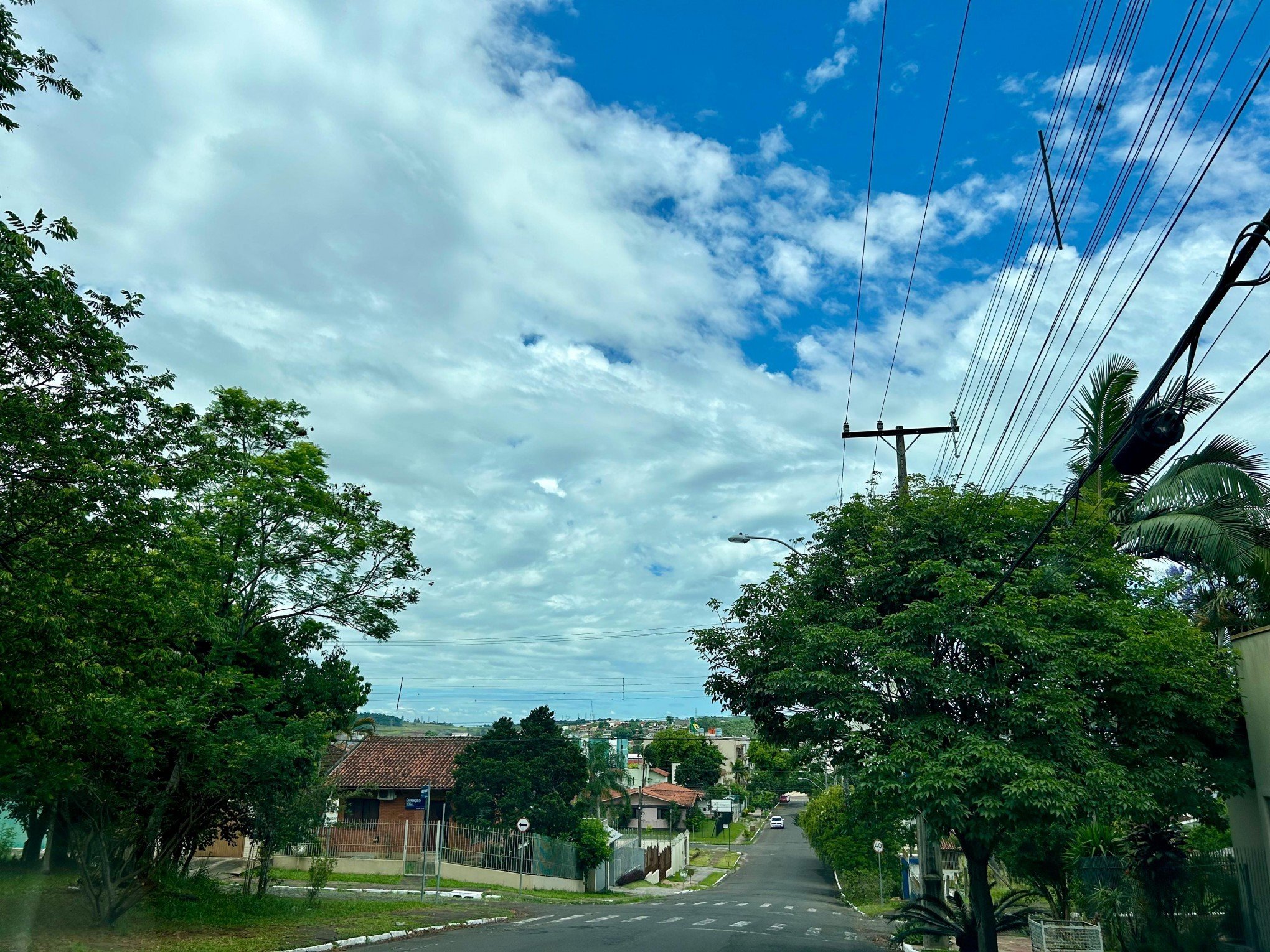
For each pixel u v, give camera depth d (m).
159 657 15.68
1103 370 20.80
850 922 29.02
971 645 14.46
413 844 39.88
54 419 12.11
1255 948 15.78
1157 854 17.77
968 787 13.48
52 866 18.06
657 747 112.25
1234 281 6.24
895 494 17.25
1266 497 17.16
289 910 21.36
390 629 23.05
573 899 35.94
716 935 21.06
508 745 42.78
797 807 137.25
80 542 13.05
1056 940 17.36
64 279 12.41
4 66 10.46
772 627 16.67
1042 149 9.12
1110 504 18.11
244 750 19.11
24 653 12.84
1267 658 14.98
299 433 22.38
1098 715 14.73
